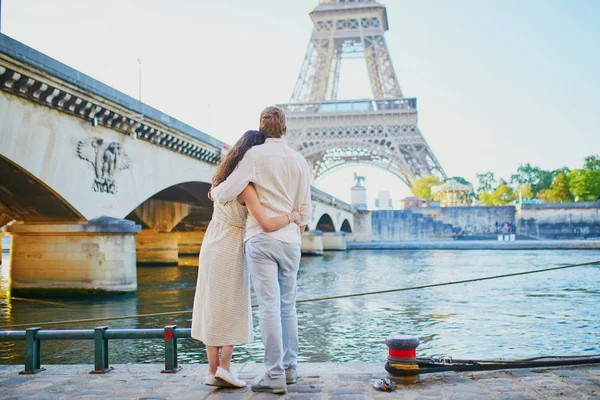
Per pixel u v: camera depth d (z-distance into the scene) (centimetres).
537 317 2372
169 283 3916
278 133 730
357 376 763
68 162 2880
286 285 734
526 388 685
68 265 3086
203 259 733
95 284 3059
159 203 5956
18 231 3139
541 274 4553
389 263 6166
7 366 880
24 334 833
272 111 729
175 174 4022
